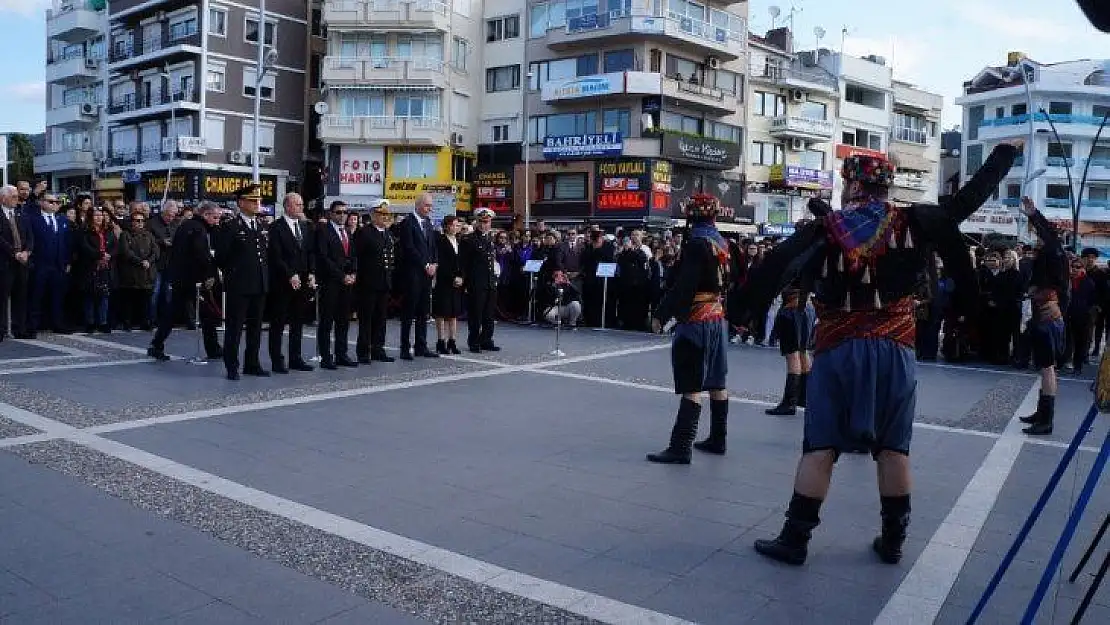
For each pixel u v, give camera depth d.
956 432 8.55
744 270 7.50
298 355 11.05
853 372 4.46
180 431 7.34
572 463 6.70
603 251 19.00
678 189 43.69
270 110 47.97
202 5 45.59
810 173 49.09
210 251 11.54
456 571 4.43
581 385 10.52
